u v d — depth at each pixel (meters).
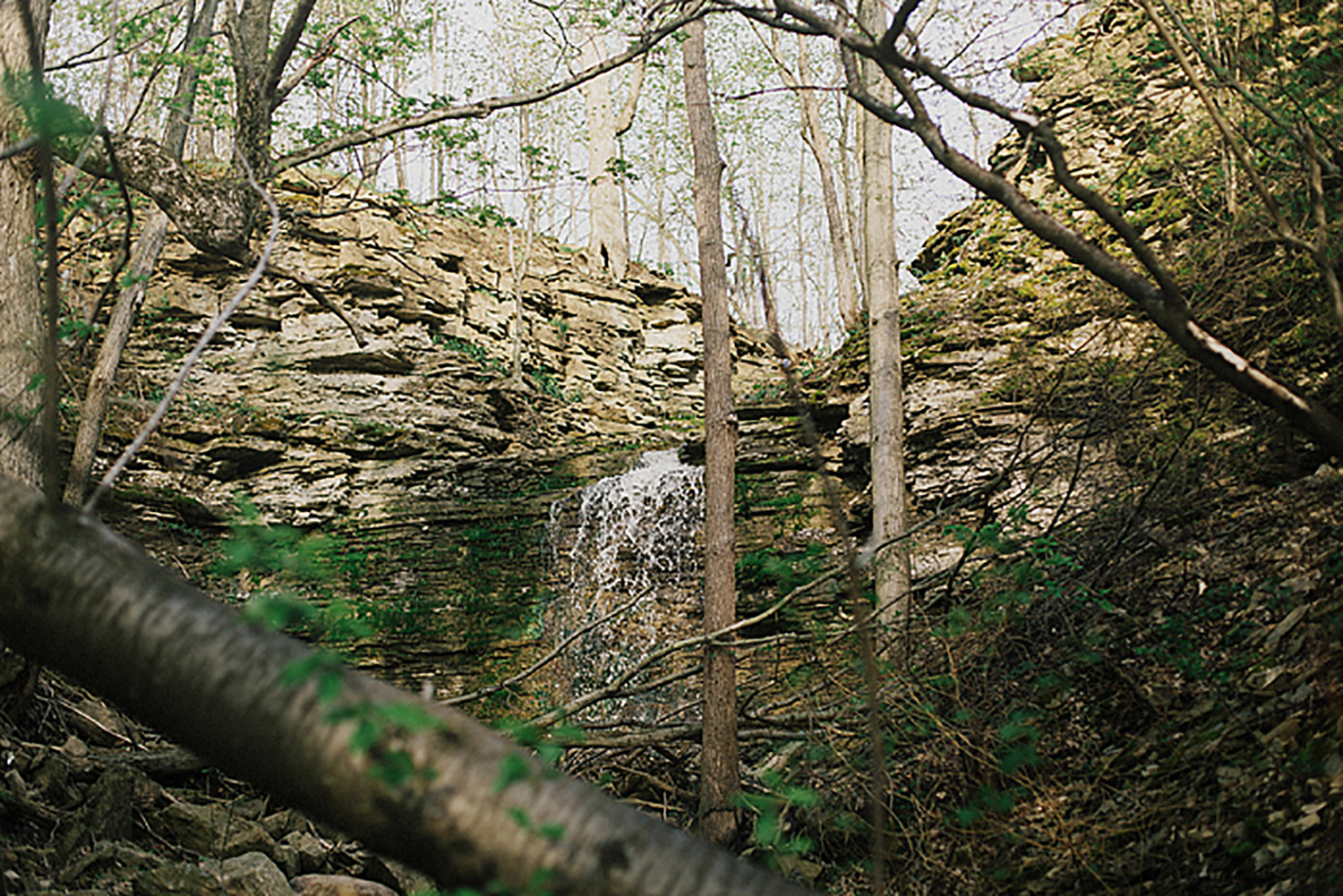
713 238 8.15
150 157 7.55
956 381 12.29
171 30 8.95
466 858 1.95
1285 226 4.48
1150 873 4.95
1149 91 12.64
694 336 27.14
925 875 5.86
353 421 18.58
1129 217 11.81
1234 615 6.52
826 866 6.41
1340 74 7.20
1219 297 8.27
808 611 10.46
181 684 1.95
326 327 19.80
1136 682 6.29
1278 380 3.85
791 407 14.29
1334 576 5.97
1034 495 8.49
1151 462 8.49
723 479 7.83
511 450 20.64
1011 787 6.09
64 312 8.88
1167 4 5.21
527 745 3.97
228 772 2.00
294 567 2.47
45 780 7.35
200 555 15.37
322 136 8.88
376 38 9.42
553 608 15.63
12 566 1.98
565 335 24.92
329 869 7.32
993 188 4.21
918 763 6.62
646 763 8.75
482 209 11.31
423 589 15.98
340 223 20.67
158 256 9.52
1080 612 7.18
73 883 6.27
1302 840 4.37
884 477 10.67
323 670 1.98
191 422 17.08
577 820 2.00
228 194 7.82
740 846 7.03
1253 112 8.27
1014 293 12.52
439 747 1.99
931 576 8.09
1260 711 5.38
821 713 7.24
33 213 6.80
